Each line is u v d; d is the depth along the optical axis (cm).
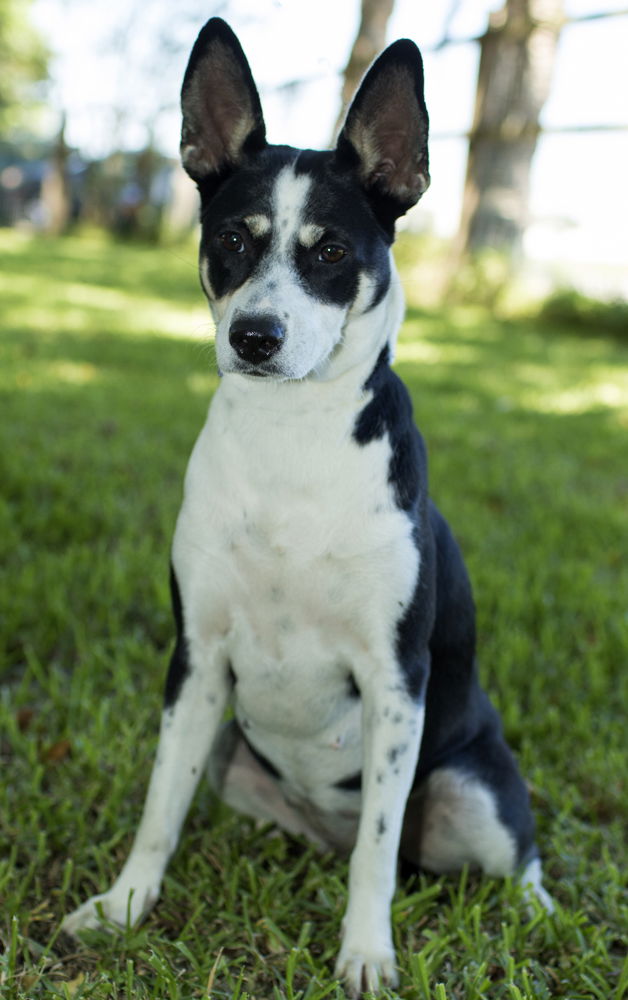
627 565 477
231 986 212
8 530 438
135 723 311
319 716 246
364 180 242
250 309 218
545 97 1518
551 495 569
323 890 247
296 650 235
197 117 252
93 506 479
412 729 231
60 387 739
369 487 227
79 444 581
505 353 1133
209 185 255
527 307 1477
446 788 256
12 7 3519
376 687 232
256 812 280
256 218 234
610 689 359
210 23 244
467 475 602
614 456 682
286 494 226
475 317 1469
